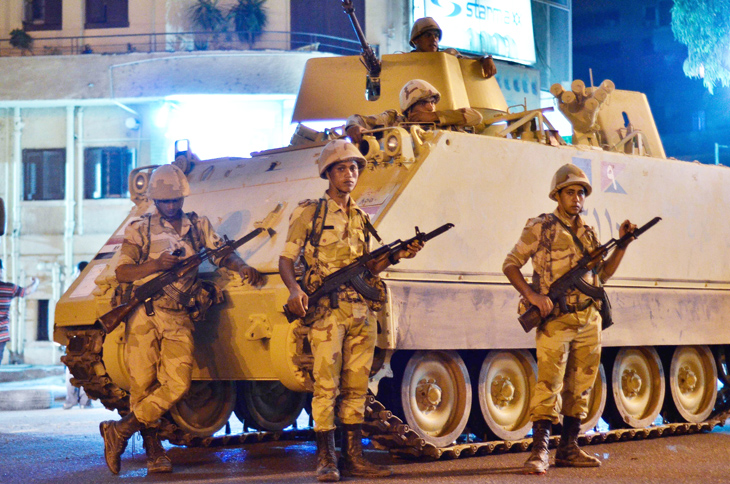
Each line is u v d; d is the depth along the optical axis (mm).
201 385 8078
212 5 23500
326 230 6000
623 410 8383
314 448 8406
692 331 9016
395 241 6047
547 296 6223
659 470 6359
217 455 7879
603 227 8320
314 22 23766
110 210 23375
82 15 23922
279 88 22469
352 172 6059
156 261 6598
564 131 26750
